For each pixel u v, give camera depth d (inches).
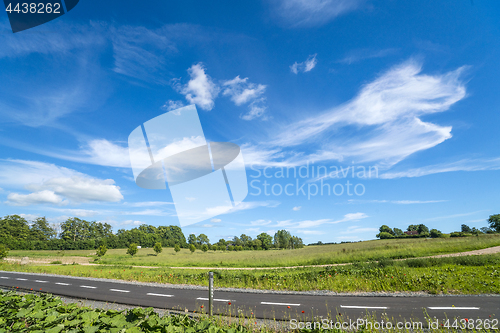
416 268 524.1
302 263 934.4
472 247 1034.1
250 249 3882.9
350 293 367.6
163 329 136.8
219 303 325.7
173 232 4197.8
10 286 474.9
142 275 622.2
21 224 3612.2
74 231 3772.1
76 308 179.0
